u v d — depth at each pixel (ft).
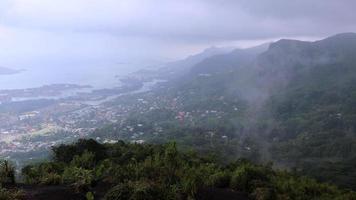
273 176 58.13
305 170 152.35
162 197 39.01
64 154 58.18
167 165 49.34
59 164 52.19
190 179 43.70
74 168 45.83
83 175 43.14
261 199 46.01
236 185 48.65
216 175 49.80
